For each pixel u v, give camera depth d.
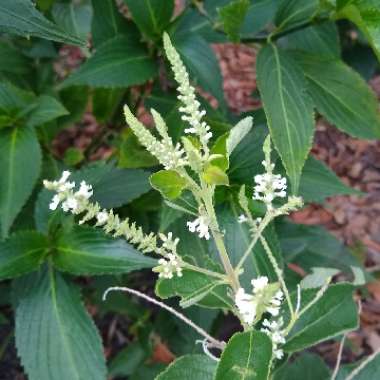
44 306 0.43
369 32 0.37
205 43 0.46
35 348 0.42
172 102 0.49
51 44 0.59
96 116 0.59
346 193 0.46
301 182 0.46
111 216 0.27
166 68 0.47
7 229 0.43
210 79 0.45
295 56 0.46
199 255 0.46
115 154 0.59
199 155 0.24
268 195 0.27
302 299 0.34
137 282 0.74
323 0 0.41
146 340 0.62
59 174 0.54
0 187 0.44
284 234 0.58
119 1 0.70
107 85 0.45
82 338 0.42
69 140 0.99
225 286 0.32
